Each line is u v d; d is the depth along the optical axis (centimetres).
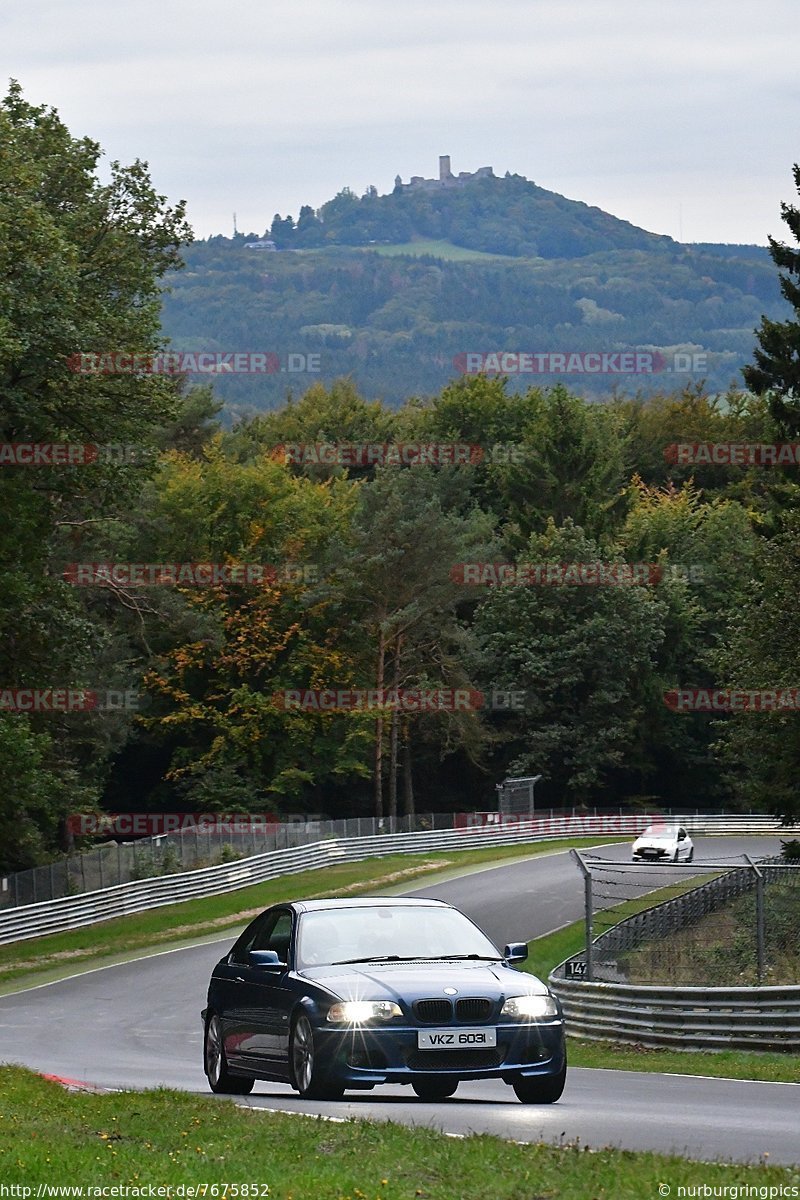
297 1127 1345
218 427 13425
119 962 5350
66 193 5728
